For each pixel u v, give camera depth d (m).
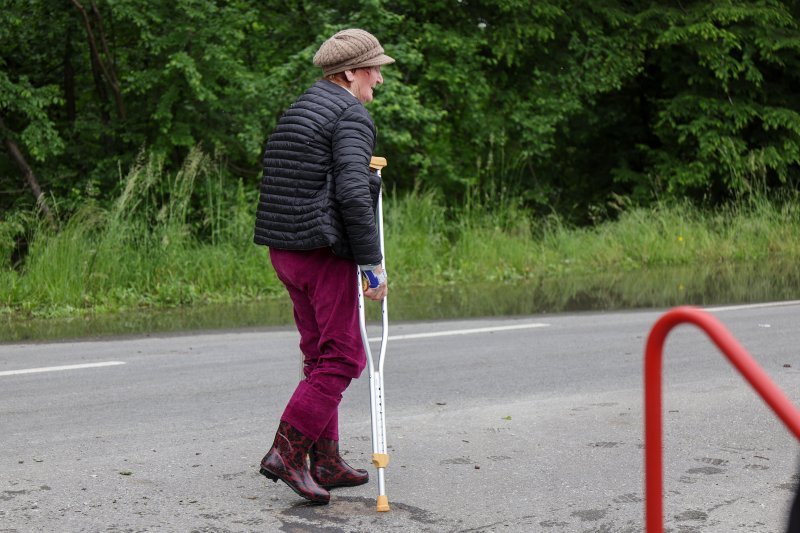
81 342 22.58
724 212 46.69
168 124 37.19
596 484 11.61
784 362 19.11
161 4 37.22
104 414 15.21
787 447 13.14
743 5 49.09
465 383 17.42
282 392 16.83
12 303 29.00
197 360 20.00
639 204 50.22
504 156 48.66
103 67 38.31
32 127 35.59
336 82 10.80
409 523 10.28
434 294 32.03
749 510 10.71
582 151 54.78
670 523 10.31
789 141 50.09
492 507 10.81
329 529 10.09
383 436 10.65
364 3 39.84
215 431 14.16
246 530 10.07
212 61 37.59
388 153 44.00
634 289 32.56
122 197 33.44
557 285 34.19
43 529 10.08
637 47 48.94
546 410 15.32
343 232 10.41
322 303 10.62
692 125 48.97
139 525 10.22
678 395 16.22
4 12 36.44
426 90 44.59
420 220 39.81
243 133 38.50
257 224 10.83
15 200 37.47
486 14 47.59
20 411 15.43
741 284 33.53
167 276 31.75
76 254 30.80
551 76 48.25
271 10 43.41
